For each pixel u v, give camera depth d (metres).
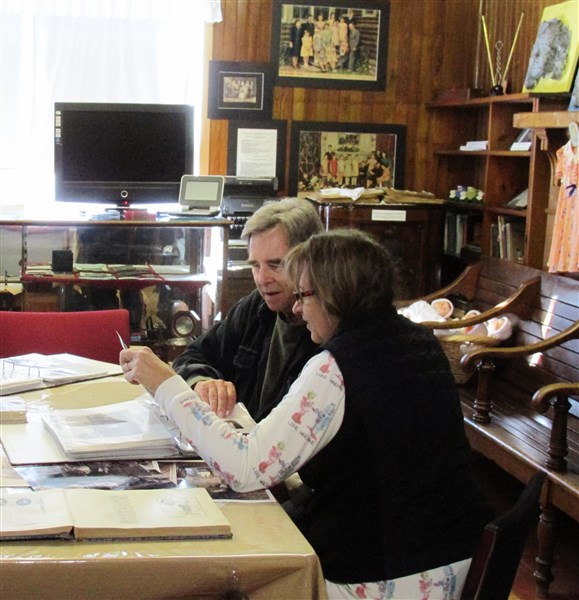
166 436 2.01
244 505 1.75
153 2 5.39
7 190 5.39
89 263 4.18
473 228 5.49
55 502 1.62
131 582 1.48
